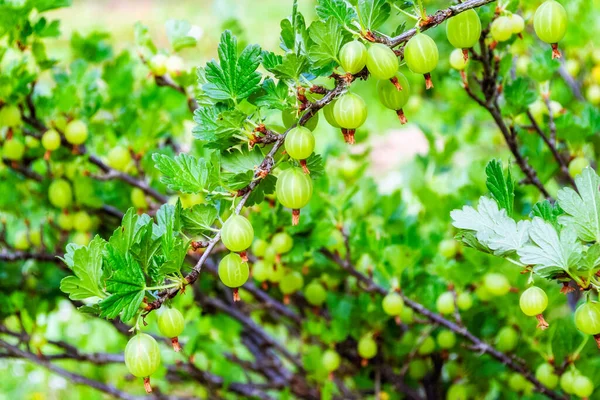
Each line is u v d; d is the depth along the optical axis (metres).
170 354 1.38
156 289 0.96
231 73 0.99
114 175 1.25
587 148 1.30
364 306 1.24
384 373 1.30
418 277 1.23
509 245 0.97
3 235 1.33
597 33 1.44
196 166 0.98
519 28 1.10
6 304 1.29
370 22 0.98
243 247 0.97
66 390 1.84
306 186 0.98
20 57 1.25
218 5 1.62
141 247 0.96
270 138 0.99
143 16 4.59
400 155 2.74
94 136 1.33
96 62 1.41
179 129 1.45
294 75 0.98
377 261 1.19
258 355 1.55
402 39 0.98
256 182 0.99
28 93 1.20
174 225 0.98
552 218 0.98
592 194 0.96
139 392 1.83
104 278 0.96
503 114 1.18
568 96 1.42
